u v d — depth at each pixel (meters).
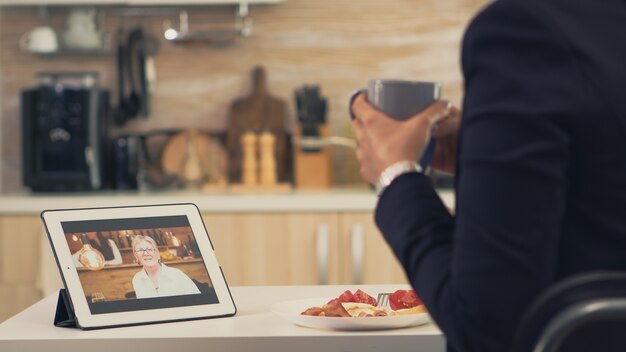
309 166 3.62
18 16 3.85
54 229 1.43
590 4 0.87
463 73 0.89
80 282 1.39
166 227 1.50
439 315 0.87
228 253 3.25
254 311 1.47
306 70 3.84
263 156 3.65
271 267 3.24
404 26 3.83
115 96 3.88
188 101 3.86
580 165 0.82
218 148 3.78
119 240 1.45
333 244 3.22
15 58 3.86
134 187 3.61
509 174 0.81
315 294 1.62
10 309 3.29
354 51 3.83
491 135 0.82
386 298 1.49
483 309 0.81
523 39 0.83
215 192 3.52
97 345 1.27
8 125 3.87
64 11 3.86
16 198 3.29
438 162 1.20
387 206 0.96
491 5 0.87
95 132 3.50
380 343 1.26
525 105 0.81
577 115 0.81
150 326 1.36
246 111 3.81
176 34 3.67
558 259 0.84
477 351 0.84
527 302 0.80
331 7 3.83
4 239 3.27
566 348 0.78
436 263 0.89
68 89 3.49
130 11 3.85
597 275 0.78
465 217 0.83
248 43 3.84
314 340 1.26
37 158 3.50
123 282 1.41
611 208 0.82
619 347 0.78
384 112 1.04
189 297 1.42
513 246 0.80
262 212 3.24
